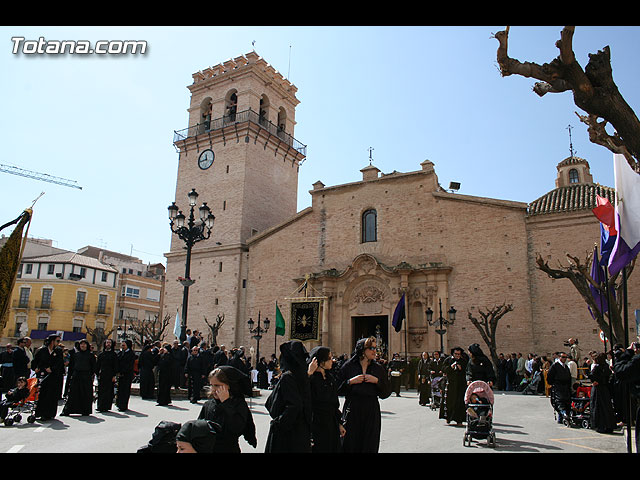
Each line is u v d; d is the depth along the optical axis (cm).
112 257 7388
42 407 1302
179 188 4625
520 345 3008
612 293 1633
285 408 599
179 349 1900
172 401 1889
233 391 576
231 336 3947
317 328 3594
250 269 4062
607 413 1255
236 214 4219
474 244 3288
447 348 3216
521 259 3117
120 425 1264
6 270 942
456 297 3266
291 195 4794
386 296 3503
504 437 1185
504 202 3222
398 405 1962
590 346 2839
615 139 1012
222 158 4444
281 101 4903
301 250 3903
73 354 1498
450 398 1391
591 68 838
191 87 4859
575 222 3022
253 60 4562
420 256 3450
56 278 6212
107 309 6588
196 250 4309
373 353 755
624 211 998
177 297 4309
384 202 3681
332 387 686
